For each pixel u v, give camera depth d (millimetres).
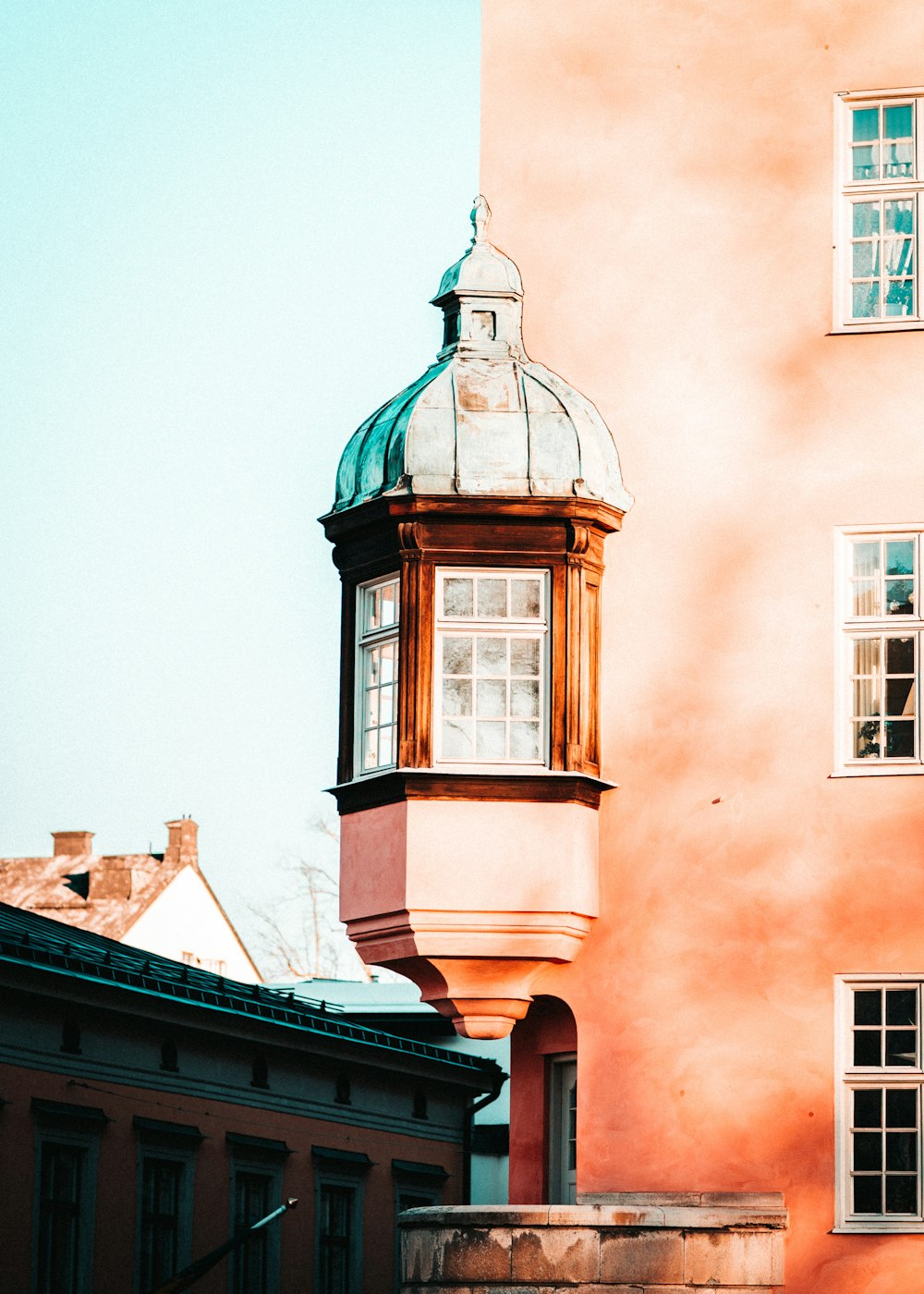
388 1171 32875
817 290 18703
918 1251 17062
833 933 17719
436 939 17812
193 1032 28469
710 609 18422
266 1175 29875
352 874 18281
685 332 18875
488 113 19594
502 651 18078
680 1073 17781
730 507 18531
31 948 25266
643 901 18094
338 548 18906
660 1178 17656
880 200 18812
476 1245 17031
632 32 19438
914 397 18406
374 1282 32125
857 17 19016
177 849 59312
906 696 18062
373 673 18656
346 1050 31766
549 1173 19203
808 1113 17484
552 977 18203
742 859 18000
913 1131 17391
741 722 18203
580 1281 16844
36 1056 25453
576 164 19344
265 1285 29625
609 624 18547
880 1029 17594
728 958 17875
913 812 17797
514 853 17766
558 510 18047
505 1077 36031
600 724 18375
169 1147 27797
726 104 19141
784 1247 17234
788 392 18609
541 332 19109
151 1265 27391
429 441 18172
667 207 19094
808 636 18219
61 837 58375
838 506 18359
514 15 19734
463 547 18094
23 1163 25062
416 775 17734
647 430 18781
